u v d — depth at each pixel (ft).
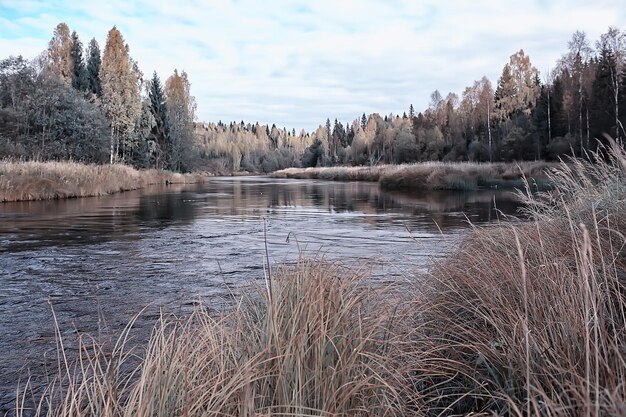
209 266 25.57
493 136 203.82
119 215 52.24
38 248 31.48
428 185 107.45
